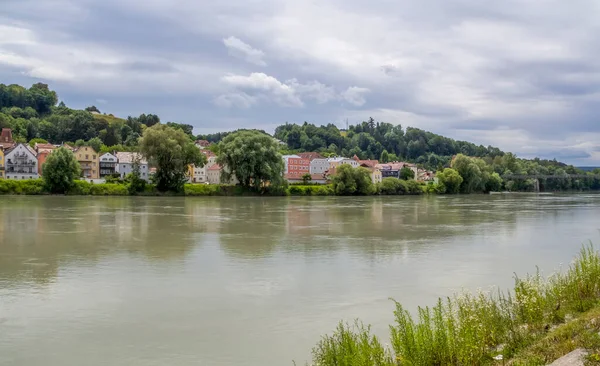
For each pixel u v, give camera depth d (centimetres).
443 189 17200
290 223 5897
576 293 1691
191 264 3222
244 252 3706
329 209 8425
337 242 4269
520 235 4869
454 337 1244
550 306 1628
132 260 3350
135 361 1634
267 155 12912
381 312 2155
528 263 3312
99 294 2445
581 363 1095
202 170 19762
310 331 1912
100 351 1717
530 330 1450
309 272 2978
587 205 10388
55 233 4694
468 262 3334
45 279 2764
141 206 8519
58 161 11312
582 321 1391
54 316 2098
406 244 4169
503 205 10294
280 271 3005
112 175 16475
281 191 13500
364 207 9081
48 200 9700
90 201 9619
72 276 2844
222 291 2511
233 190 12862
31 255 3522
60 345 1772
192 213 7194
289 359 1642
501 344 1388
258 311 2172
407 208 8956
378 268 3114
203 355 1681
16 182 11312
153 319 2061
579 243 4297
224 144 12850
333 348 1284
